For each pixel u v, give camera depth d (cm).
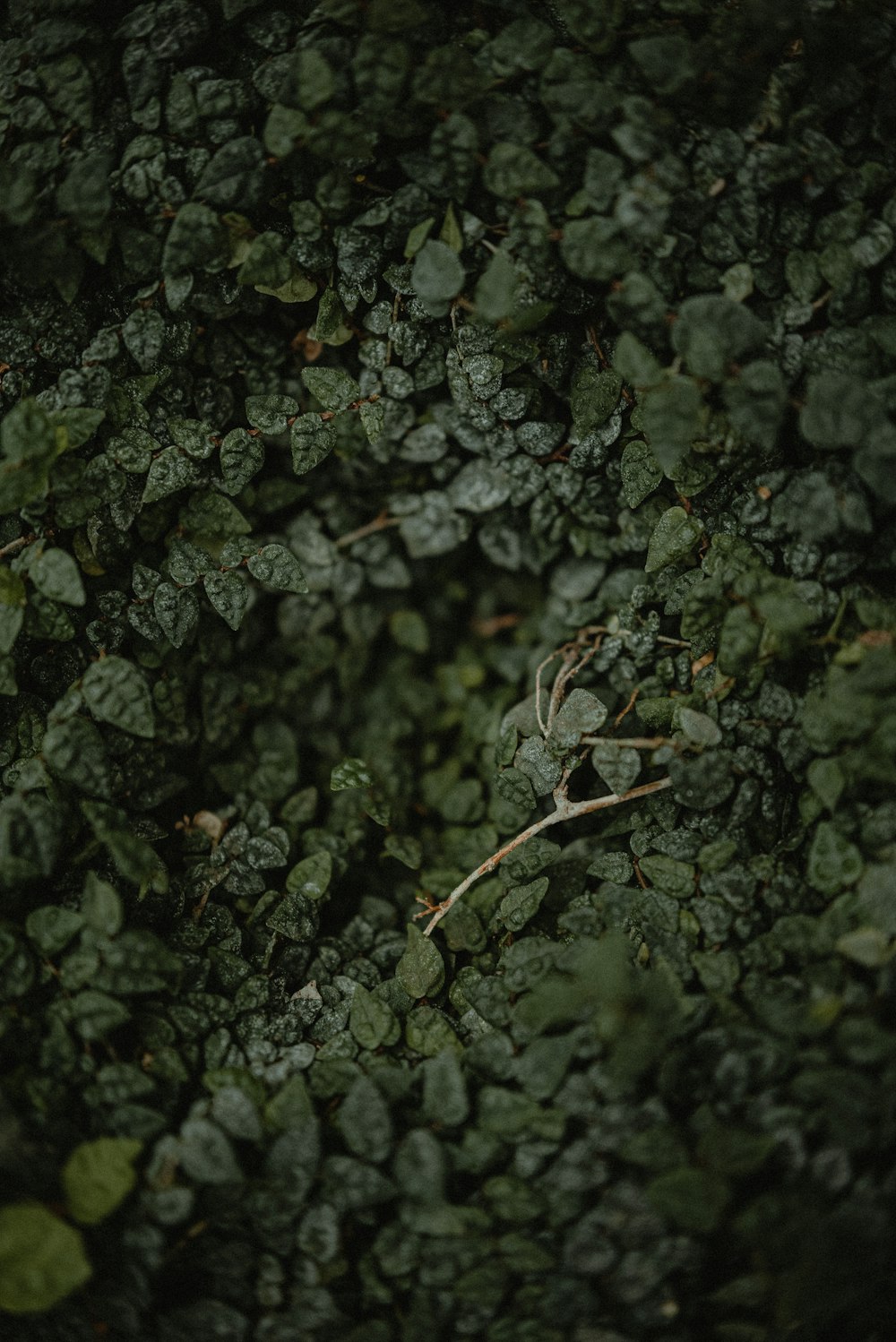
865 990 103
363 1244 107
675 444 108
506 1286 102
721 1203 93
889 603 119
